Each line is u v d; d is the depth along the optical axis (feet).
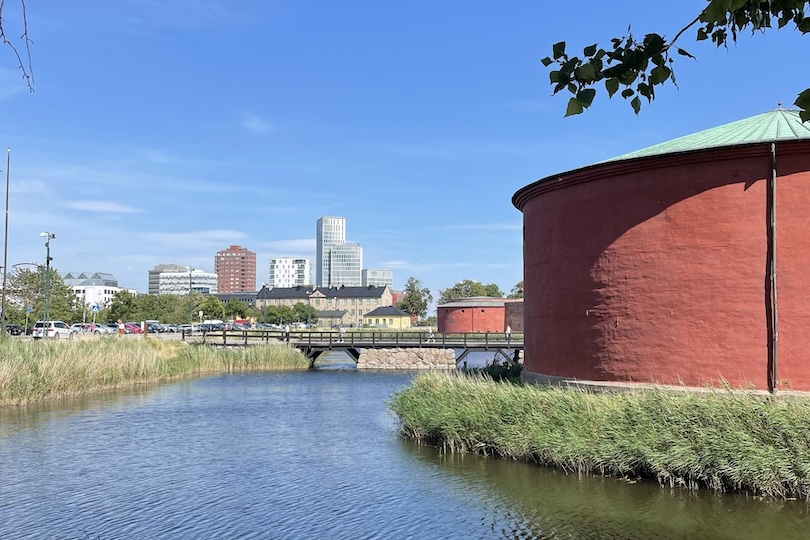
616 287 53.98
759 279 47.60
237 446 55.88
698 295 49.49
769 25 11.56
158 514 37.14
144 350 114.21
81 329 196.24
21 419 68.69
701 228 49.78
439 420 53.42
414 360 140.97
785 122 53.93
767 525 32.09
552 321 60.95
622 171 53.93
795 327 46.34
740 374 47.57
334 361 166.91
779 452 35.42
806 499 34.94
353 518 36.04
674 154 50.26
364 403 83.56
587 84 11.82
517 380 70.03
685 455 38.22
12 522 35.73
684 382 49.44
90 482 44.01
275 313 409.28
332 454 52.31
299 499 39.75
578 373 57.11
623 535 31.86
